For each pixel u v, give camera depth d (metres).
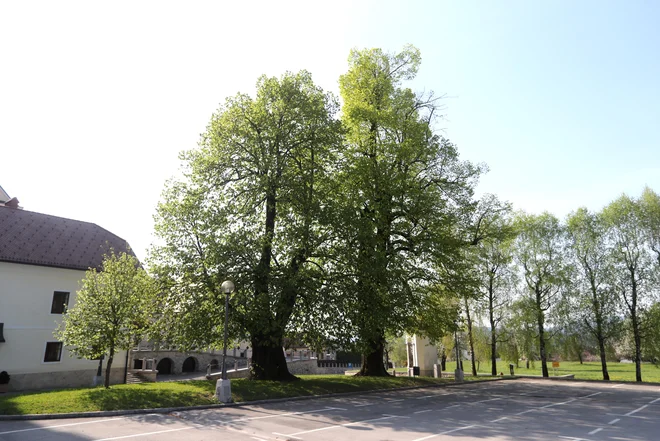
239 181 23.78
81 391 18.19
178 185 22.95
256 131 23.59
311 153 24.47
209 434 11.66
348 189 24.75
